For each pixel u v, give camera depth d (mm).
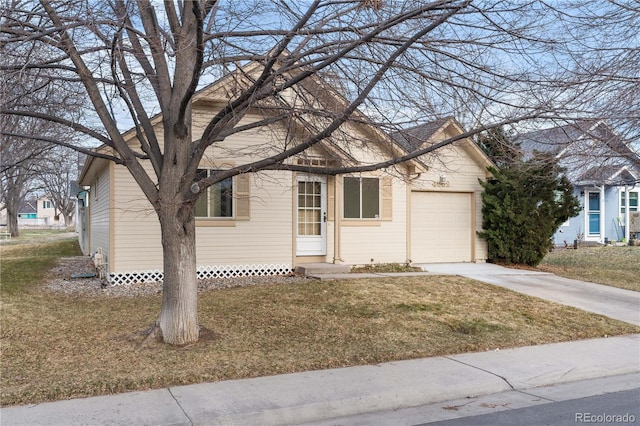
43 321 8477
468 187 16469
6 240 33219
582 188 25484
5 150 9898
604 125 9797
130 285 11891
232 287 11508
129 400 5434
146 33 7172
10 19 7227
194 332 7340
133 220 12102
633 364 7250
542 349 7918
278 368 6523
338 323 8719
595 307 10820
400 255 15266
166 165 7020
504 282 13023
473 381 6312
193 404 5328
